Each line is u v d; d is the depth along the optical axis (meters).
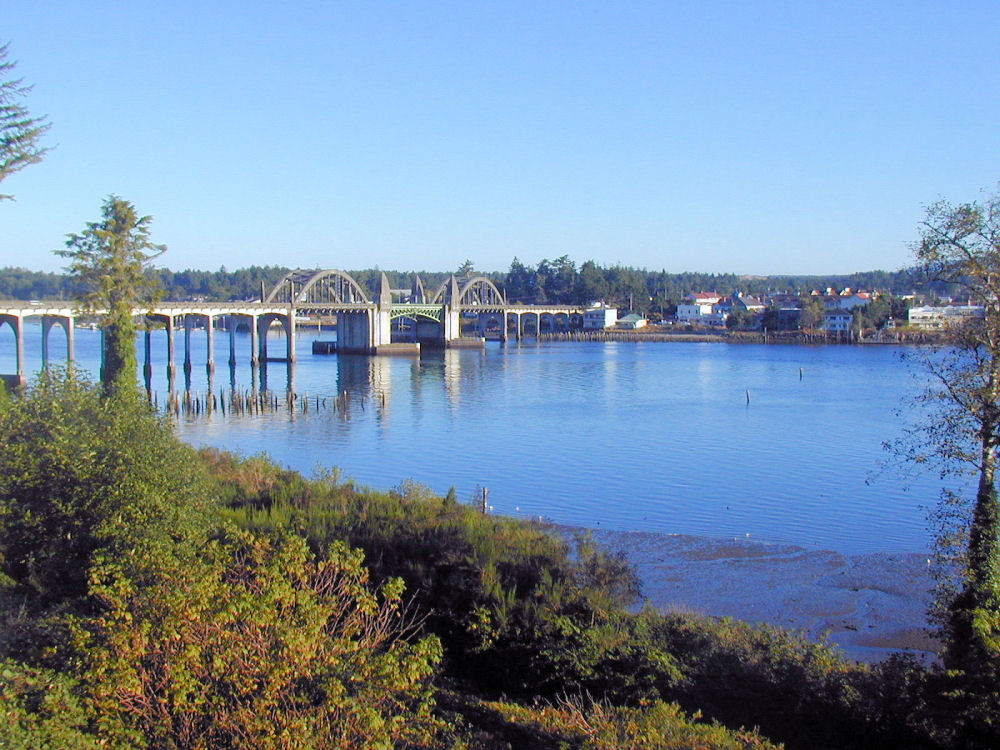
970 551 20.09
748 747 14.72
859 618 25.05
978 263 20.78
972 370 20.81
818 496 41.84
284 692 11.39
